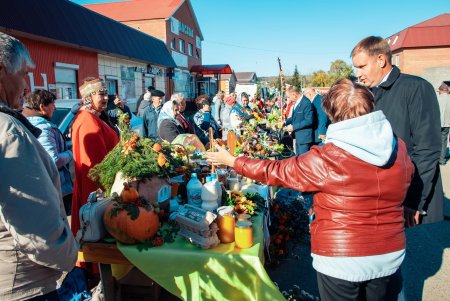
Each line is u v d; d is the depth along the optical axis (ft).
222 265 5.83
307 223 12.66
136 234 6.05
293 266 10.97
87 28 38.11
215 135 20.79
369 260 4.98
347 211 5.02
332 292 5.22
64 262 4.07
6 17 25.62
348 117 5.11
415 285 9.75
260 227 6.99
